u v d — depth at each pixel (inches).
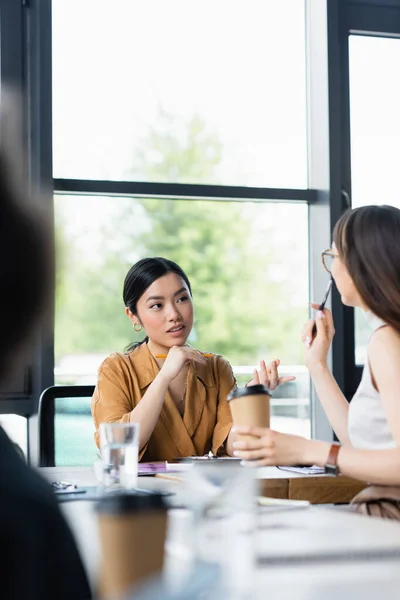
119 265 130.6
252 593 32.3
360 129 139.2
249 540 34.5
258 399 66.1
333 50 134.5
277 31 138.4
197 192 132.2
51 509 21.1
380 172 139.8
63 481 70.2
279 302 138.9
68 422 101.8
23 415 121.3
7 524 19.9
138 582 35.1
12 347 21.5
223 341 137.4
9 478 20.9
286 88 138.4
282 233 138.8
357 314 136.2
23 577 19.7
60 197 127.8
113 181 127.9
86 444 102.0
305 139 139.0
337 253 74.7
